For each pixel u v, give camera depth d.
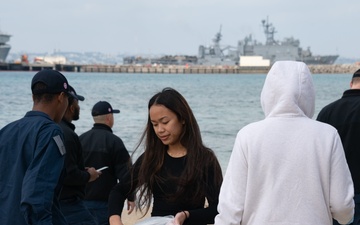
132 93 53.75
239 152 3.08
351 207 3.02
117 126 24.81
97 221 5.64
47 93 3.61
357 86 5.14
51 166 3.33
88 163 5.77
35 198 3.20
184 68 153.12
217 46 169.12
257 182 3.03
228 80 100.62
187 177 3.51
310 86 3.13
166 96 3.55
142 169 3.62
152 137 3.65
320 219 2.98
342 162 3.03
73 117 5.04
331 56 165.88
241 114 33.16
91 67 155.75
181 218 3.41
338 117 5.10
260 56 153.25
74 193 5.00
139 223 3.44
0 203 3.42
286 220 2.97
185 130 3.59
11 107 35.31
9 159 3.46
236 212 3.02
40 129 3.43
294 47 159.25
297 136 3.03
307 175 2.99
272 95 3.12
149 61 179.62
